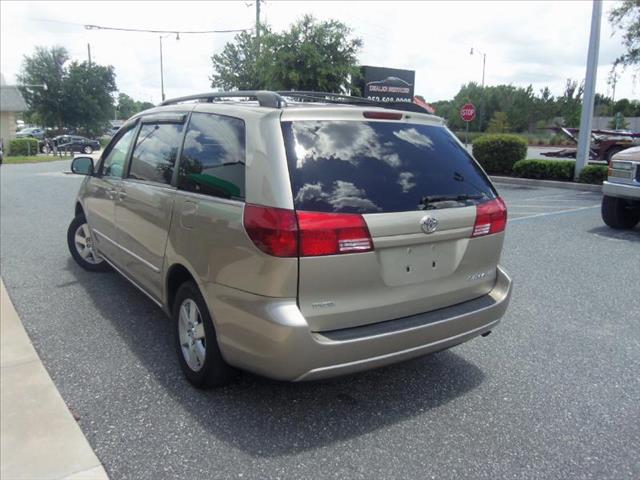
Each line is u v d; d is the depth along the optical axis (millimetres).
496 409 3469
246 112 3312
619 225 8883
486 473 2846
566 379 3871
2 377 3750
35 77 50281
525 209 11078
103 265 6242
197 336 3551
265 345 2928
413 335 3166
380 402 3539
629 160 8461
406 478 2799
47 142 38531
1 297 5383
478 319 3500
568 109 52438
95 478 2754
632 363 4117
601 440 3145
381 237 3045
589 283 6047
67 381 3738
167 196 3799
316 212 2898
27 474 2777
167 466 2854
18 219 9711
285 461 2910
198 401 3492
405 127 3514
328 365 2951
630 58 16328
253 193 2998
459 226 3387
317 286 2918
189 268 3486
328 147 3117
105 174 5332
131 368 3934
